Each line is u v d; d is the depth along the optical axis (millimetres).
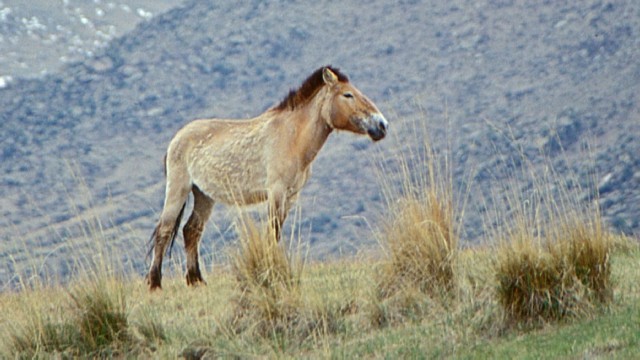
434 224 30594
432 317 28297
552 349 23531
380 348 26047
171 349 28109
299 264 30906
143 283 41438
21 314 30828
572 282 27141
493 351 24375
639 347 22312
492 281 28656
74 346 28938
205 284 40219
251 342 28094
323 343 26516
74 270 30594
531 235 27938
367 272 34125
